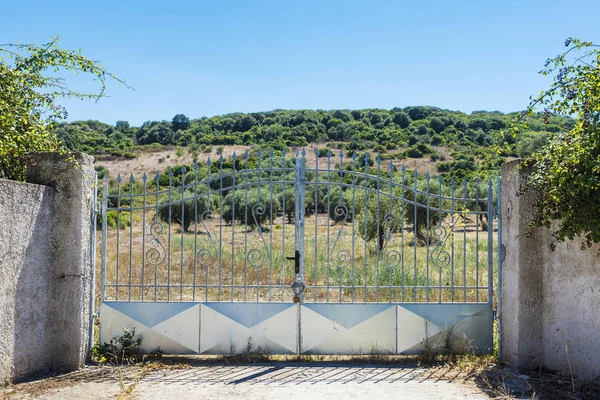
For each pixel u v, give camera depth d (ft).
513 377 19.48
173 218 77.10
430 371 20.56
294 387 18.66
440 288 22.22
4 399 16.97
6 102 18.79
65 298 20.59
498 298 21.95
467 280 38.24
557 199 17.78
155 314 22.17
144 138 237.04
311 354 22.11
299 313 22.09
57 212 20.68
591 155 16.63
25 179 20.79
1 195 17.65
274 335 22.11
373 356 22.18
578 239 18.56
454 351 22.16
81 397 17.38
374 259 47.65
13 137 18.79
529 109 18.26
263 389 18.42
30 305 19.26
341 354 22.07
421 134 232.53
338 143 205.87
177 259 50.06
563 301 19.34
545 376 19.45
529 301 20.38
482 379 19.44
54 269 20.61
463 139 216.33
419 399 17.46
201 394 17.88
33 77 19.63
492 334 22.17
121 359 21.75
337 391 18.24
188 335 22.13
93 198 21.85
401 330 22.12
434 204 57.36
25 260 18.97
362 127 239.30
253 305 22.12
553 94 17.74
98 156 200.44
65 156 20.76
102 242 22.29
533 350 20.39
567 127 19.30
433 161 179.01
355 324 22.06
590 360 18.03
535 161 20.08
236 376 19.90
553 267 19.90
